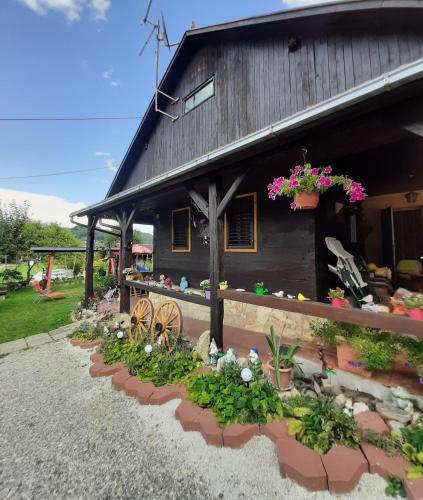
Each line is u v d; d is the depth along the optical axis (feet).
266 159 8.57
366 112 6.00
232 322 14.20
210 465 5.57
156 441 6.38
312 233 11.12
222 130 14.87
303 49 11.18
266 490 4.90
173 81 18.88
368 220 17.01
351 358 7.63
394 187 10.84
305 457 5.21
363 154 10.44
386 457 5.05
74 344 13.57
